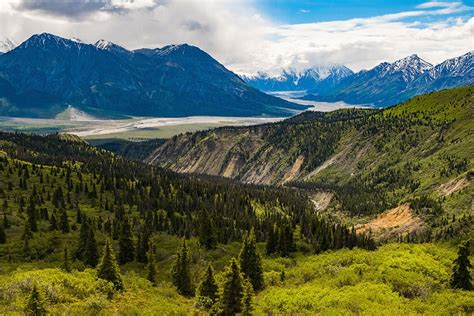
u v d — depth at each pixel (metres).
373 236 189.38
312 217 167.75
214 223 142.38
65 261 87.56
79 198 194.38
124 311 53.69
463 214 173.38
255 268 79.00
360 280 64.38
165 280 88.31
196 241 123.62
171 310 57.41
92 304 53.19
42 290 52.94
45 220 152.75
